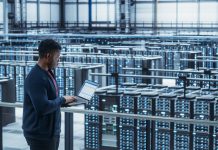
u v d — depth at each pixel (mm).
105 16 36062
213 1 32656
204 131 6812
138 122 7145
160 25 34375
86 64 13922
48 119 4539
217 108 6863
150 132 6973
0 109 6414
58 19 36969
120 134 7309
